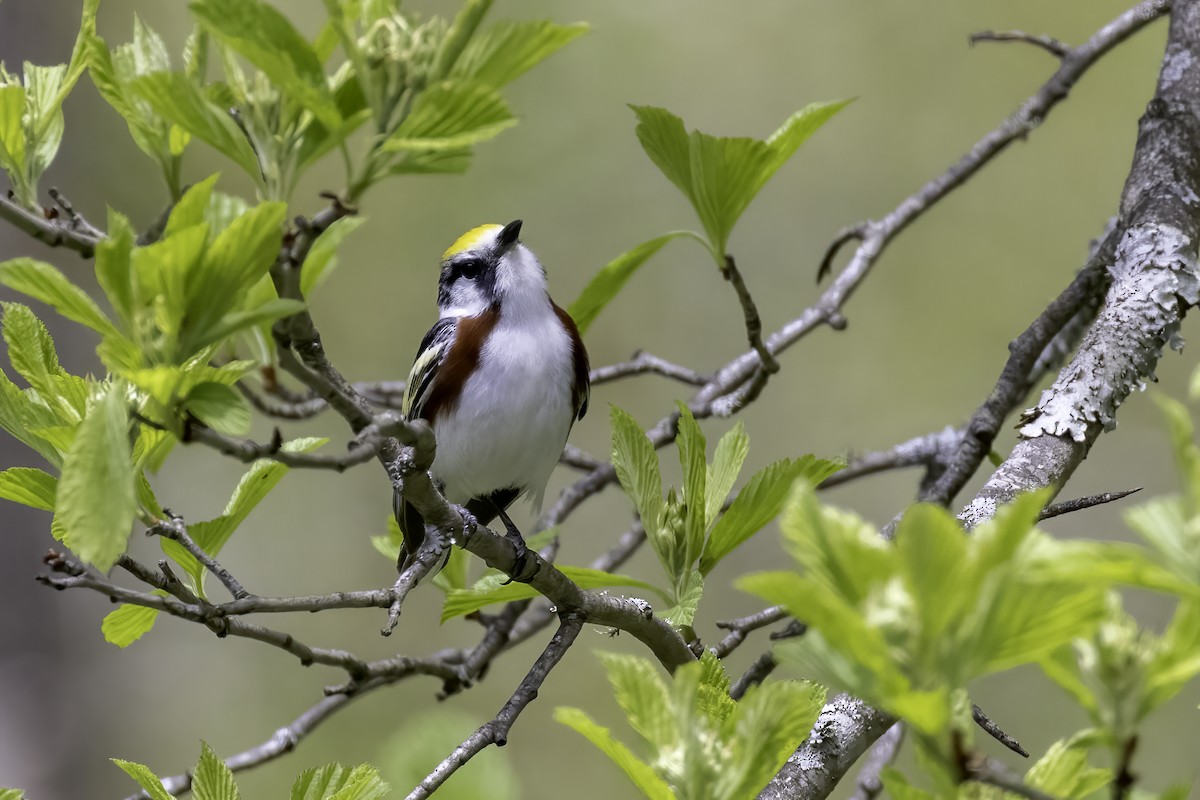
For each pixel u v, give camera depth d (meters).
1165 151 8.97
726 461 7.07
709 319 23.83
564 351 10.51
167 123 5.29
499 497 11.31
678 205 23.53
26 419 5.59
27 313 5.56
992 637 3.21
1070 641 3.31
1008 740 7.16
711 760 4.06
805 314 11.19
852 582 3.26
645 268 23.98
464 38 3.98
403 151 4.09
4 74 5.37
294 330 4.61
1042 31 22.50
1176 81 9.30
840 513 3.28
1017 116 11.30
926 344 22.64
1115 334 7.96
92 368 19.69
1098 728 3.46
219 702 21.92
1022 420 7.83
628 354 23.80
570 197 23.47
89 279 19.91
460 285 10.72
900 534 3.18
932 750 3.48
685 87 23.94
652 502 6.97
